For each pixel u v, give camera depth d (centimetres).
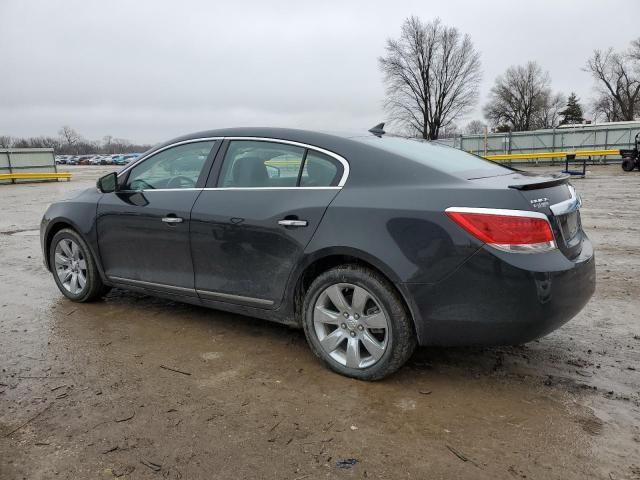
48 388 332
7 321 460
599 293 519
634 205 1195
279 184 367
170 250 416
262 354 383
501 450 264
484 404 308
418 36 6019
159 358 378
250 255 370
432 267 302
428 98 6212
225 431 283
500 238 290
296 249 346
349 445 270
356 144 350
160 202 420
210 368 361
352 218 326
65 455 262
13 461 257
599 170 2622
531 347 390
